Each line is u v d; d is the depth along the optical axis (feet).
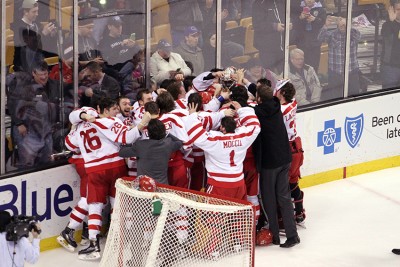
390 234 89.35
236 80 88.17
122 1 86.22
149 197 70.95
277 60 97.45
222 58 93.86
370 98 104.68
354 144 104.32
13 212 81.30
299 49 98.58
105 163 82.12
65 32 83.10
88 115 81.41
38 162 83.51
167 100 81.71
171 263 70.79
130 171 84.48
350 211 94.89
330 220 92.48
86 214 83.82
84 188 83.61
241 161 82.38
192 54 91.76
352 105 103.14
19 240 66.90
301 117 99.04
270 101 83.97
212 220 70.74
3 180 80.28
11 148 81.71
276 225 85.61
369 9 102.58
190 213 70.38
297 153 88.02
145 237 71.36
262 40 95.86
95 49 85.46
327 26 99.96
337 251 85.46
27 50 80.94
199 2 90.89
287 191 84.99
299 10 97.40
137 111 84.69
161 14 88.89
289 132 87.56
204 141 80.53
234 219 71.15
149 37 88.58
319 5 98.63
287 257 83.97
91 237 82.28
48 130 83.76
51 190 83.41
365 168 105.91
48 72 82.79
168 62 90.53
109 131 80.89
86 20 84.23
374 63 104.88
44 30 81.66
